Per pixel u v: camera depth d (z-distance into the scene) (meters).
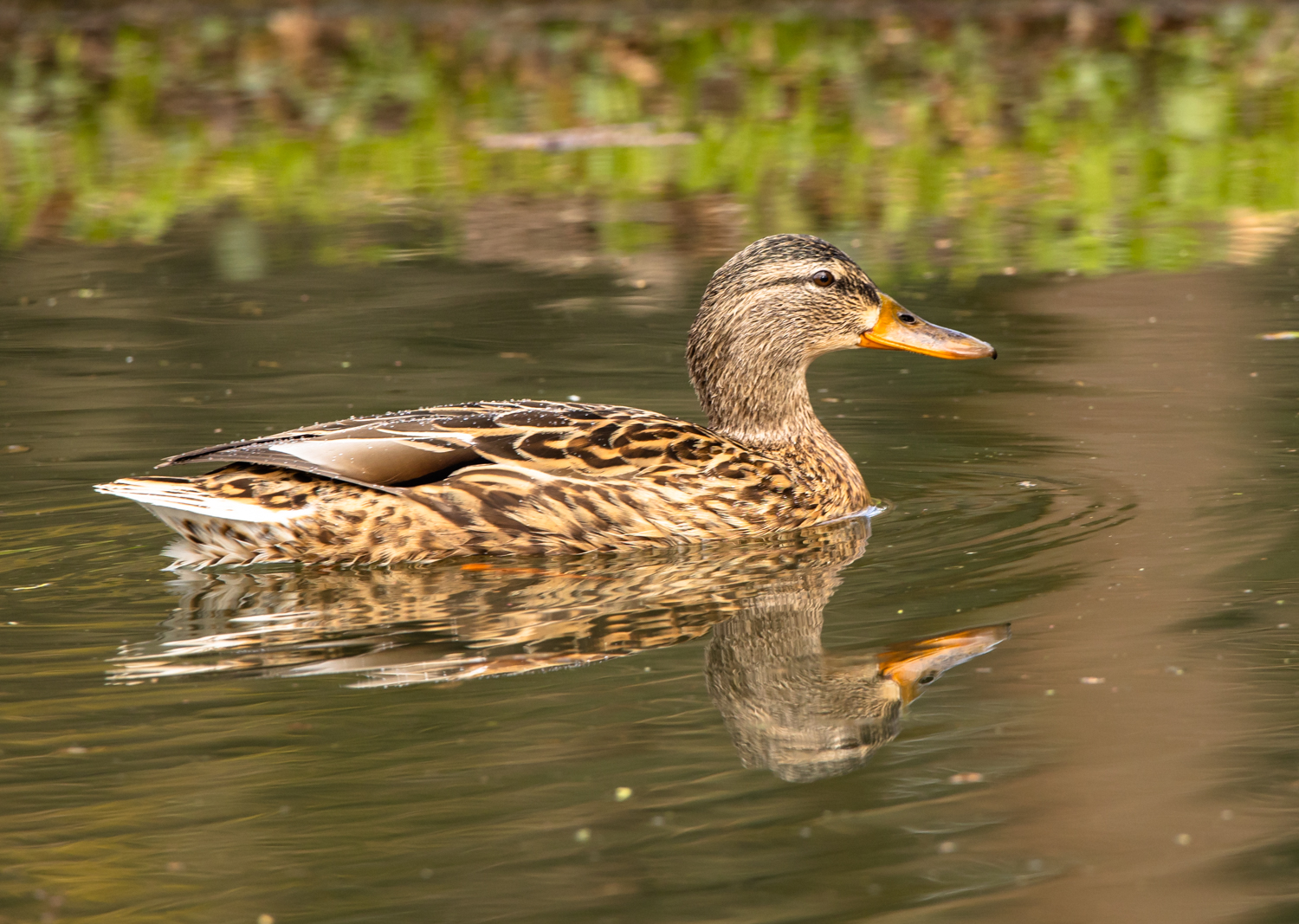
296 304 19.05
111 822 6.96
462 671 8.67
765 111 31.41
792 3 41.91
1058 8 40.91
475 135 30.06
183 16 41.59
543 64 36.25
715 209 24.17
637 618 9.56
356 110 32.50
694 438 11.51
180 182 26.91
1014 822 6.89
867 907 6.25
